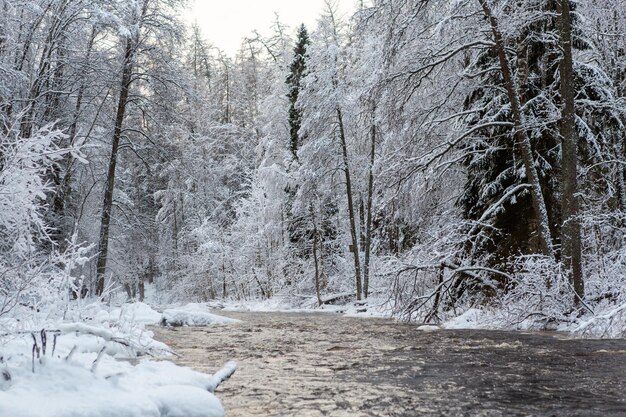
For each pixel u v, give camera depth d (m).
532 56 15.50
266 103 35.97
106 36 23.03
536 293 12.05
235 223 38.28
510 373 6.21
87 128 23.23
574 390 5.23
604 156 15.43
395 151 16.97
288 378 5.92
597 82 14.95
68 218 23.05
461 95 17.25
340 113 26.14
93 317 6.40
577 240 12.22
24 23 18.19
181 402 4.18
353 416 4.29
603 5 14.55
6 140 5.27
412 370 6.46
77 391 3.82
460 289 15.48
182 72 25.12
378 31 16.41
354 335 11.16
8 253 5.23
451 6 13.98
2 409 3.23
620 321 10.27
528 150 13.76
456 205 18.16
